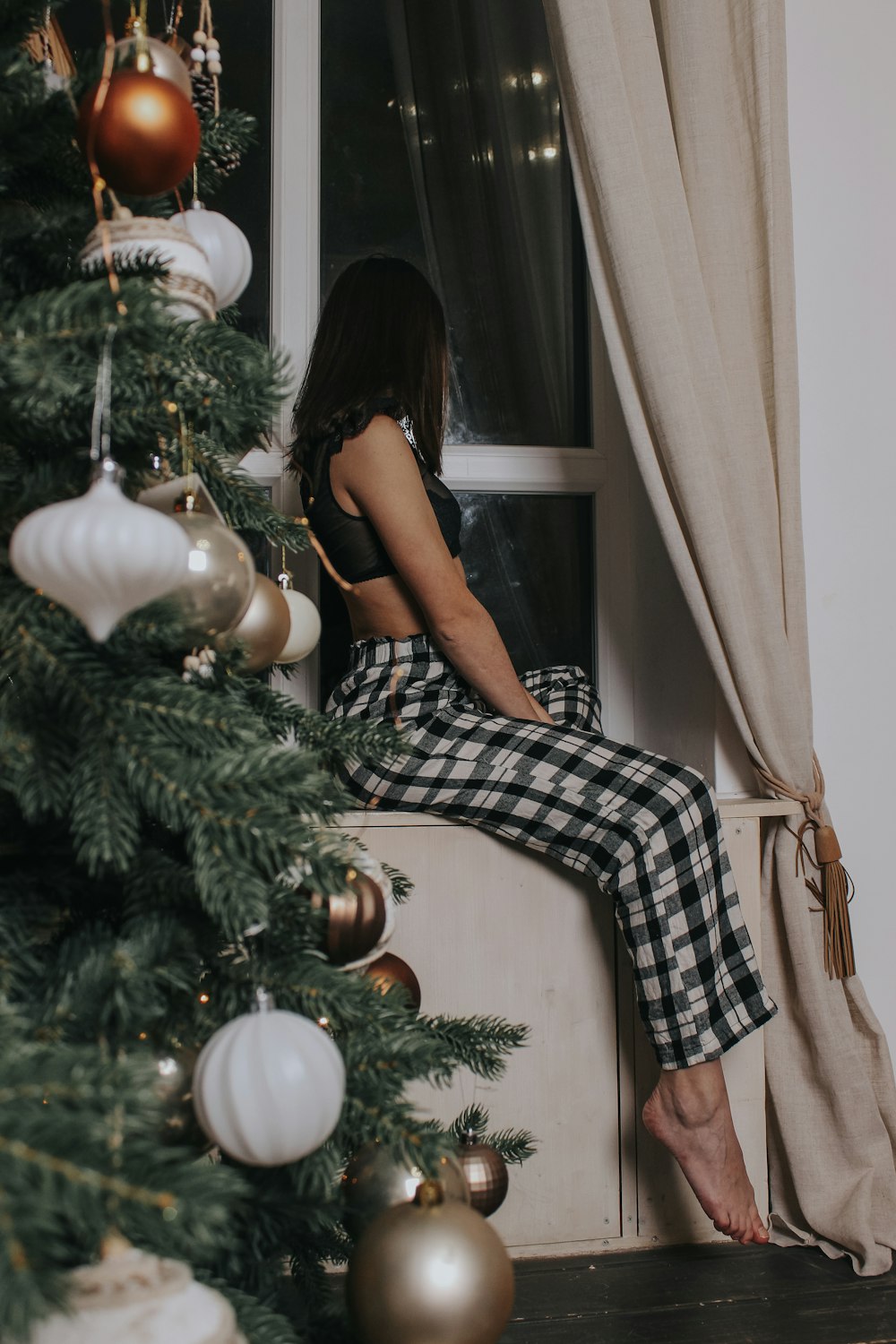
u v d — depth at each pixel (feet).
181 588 2.10
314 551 5.09
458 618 3.95
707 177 4.42
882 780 5.00
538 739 3.99
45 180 2.41
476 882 4.08
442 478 5.31
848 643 5.01
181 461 2.44
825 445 5.04
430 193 5.45
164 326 1.95
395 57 5.44
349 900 2.39
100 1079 1.53
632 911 3.76
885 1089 4.35
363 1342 2.26
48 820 2.27
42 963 2.07
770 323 4.53
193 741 2.03
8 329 1.83
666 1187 4.15
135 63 2.22
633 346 4.24
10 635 1.93
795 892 4.36
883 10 5.19
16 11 2.29
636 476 5.39
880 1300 3.68
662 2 4.49
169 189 2.25
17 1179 1.32
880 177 5.15
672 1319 3.53
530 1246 4.07
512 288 5.49
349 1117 2.17
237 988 2.17
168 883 2.14
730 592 4.27
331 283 5.32
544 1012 4.10
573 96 4.23
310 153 5.25
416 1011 3.04
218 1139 1.95
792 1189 4.38
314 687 5.10
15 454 2.20
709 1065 3.74
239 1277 2.29
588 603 5.51
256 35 5.29
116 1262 1.76
